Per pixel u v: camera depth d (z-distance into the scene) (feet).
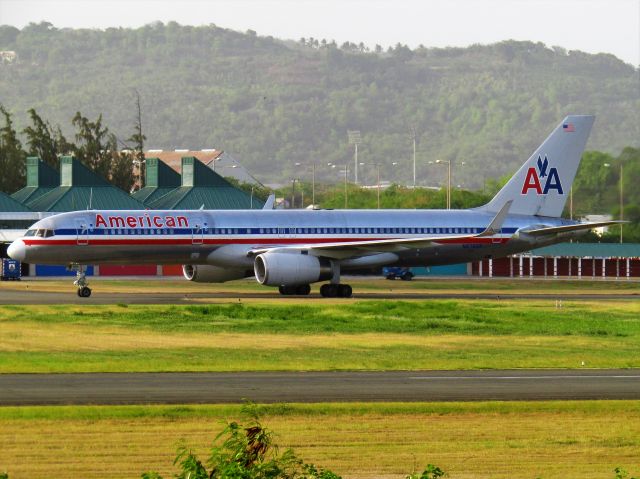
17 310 618.44
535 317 609.01
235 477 213.46
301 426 307.17
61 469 266.57
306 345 480.23
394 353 456.86
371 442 292.81
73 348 463.01
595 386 371.76
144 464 270.67
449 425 310.86
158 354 444.55
